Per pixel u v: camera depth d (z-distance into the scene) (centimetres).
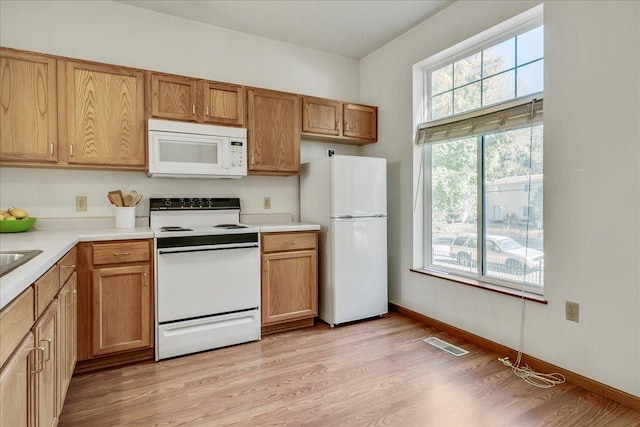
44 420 129
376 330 295
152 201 286
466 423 170
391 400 189
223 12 295
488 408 182
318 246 321
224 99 287
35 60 228
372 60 373
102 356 224
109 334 223
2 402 90
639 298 179
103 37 275
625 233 184
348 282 306
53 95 232
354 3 283
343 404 186
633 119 180
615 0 186
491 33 260
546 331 220
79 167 247
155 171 260
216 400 190
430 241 326
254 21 310
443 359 239
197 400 190
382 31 329
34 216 254
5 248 163
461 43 278
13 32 249
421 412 179
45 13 258
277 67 347
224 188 322
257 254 274
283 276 288
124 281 228
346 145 386
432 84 323
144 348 236
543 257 225
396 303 346
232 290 264
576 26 203
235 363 234
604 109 191
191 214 301
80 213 268
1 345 92
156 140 260
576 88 203
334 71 378
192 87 274
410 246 329
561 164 211
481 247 275
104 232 236
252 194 335
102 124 246
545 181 220
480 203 275
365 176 315
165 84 265
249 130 300
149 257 235
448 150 307
